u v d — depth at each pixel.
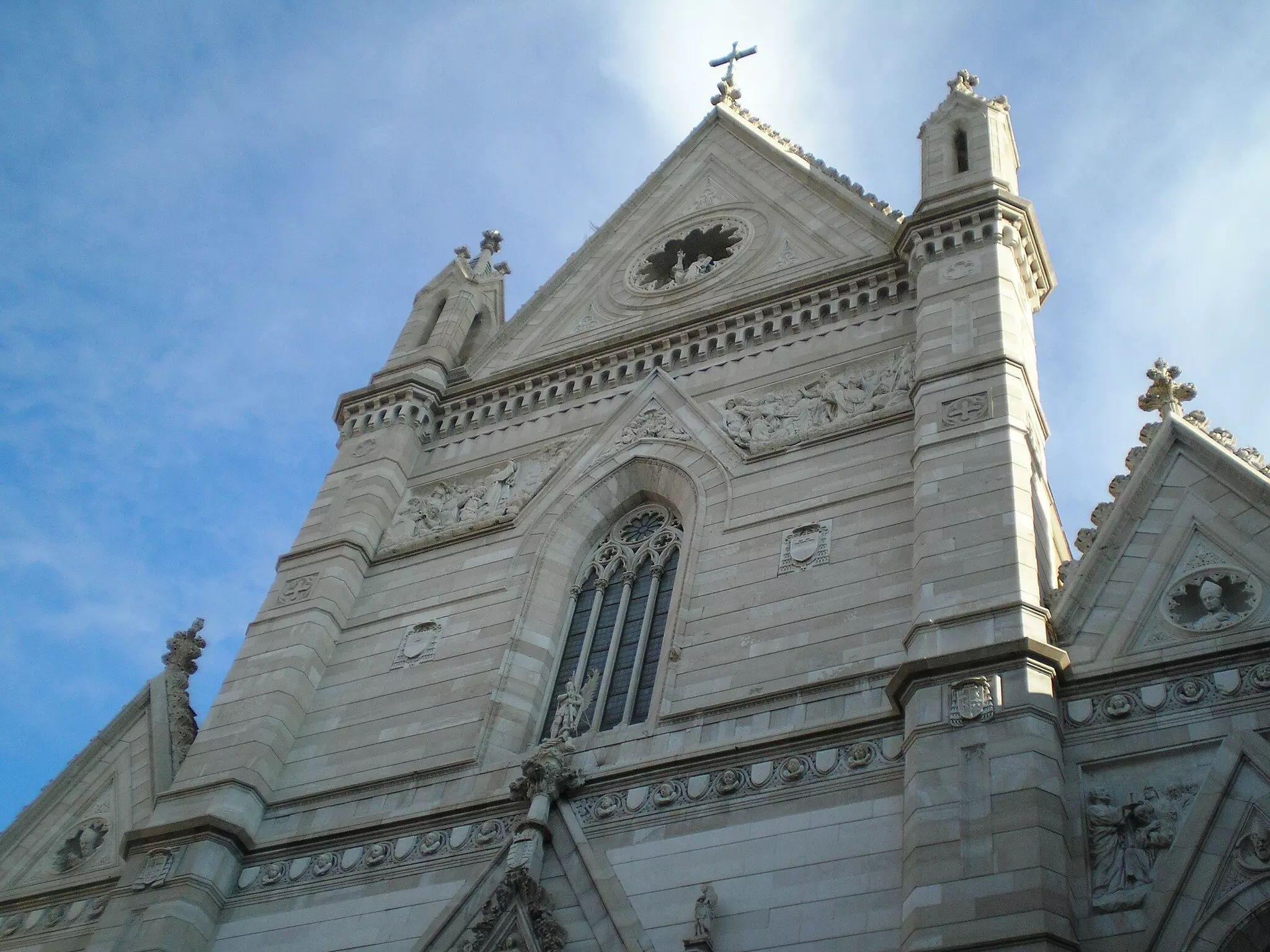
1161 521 26.78
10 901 32.56
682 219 44.81
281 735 32.22
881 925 22.91
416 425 40.69
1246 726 22.73
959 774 23.30
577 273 44.94
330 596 35.22
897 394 33.34
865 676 26.95
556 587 33.81
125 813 33.69
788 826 25.11
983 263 34.44
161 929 28.17
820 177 42.94
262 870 29.70
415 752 30.89
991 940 20.81
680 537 33.72
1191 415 28.36
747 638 29.27
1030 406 31.34
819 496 31.73
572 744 28.48
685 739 27.72
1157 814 22.31
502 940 25.45
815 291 37.44
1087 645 25.20
